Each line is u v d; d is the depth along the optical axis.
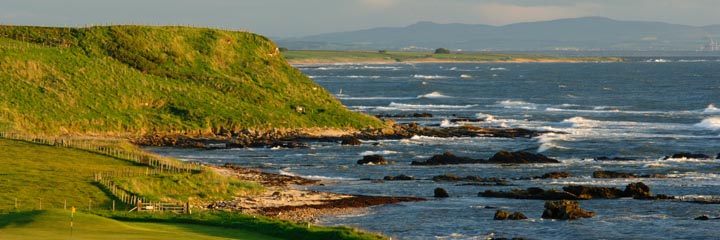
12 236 66.56
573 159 151.50
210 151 160.88
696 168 137.25
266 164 143.50
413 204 105.50
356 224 93.00
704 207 102.19
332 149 163.75
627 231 89.50
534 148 165.25
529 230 90.06
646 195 109.81
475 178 126.19
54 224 73.44
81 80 189.38
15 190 101.81
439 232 89.25
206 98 195.88
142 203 96.62
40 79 184.88
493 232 89.25
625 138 183.00
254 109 195.12
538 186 120.12
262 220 83.44
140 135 174.38
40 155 126.69
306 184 121.56
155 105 189.12
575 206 97.25
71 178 109.25
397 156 155.00
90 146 137.50
